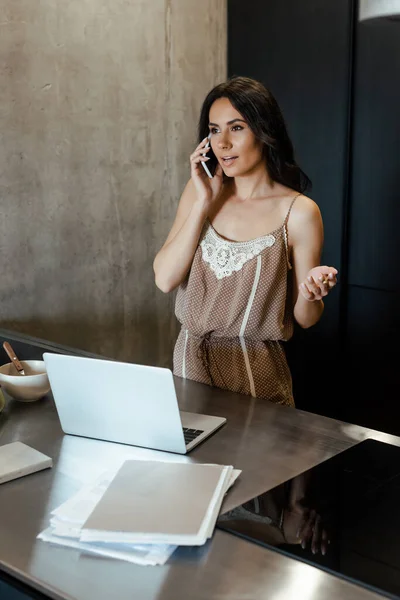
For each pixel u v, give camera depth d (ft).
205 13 12.14
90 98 10.72
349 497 4.39
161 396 4.84
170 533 3.87
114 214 11.28
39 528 4.09
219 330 7.00
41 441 5.23
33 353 7.15
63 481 4.62
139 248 11.70
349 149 11.37
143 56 11.30
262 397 6.98
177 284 7.25
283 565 3.73
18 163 10.07
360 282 11.62
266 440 5.24
